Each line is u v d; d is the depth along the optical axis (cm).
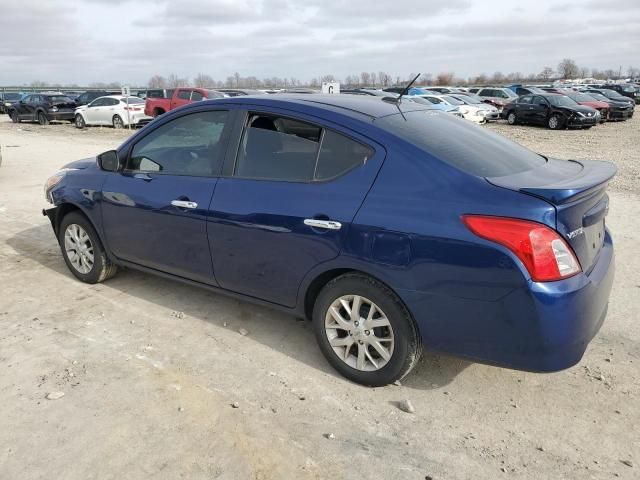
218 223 363
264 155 353
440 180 288
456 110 2369
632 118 2956
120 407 304
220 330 401
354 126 319
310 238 320
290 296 347
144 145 424
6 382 329
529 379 337
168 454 267
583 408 307
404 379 337
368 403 312
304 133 336
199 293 469
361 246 300
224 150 371
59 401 310
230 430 286
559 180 299
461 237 271
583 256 282
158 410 302
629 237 628
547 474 257
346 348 330
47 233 666
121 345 377
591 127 2342
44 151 1552
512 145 366
